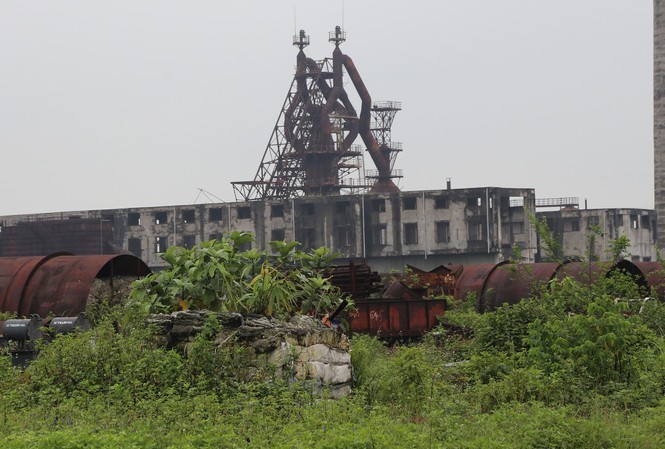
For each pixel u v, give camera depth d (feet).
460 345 96.43
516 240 401.08
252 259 77.77
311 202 402.93
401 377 70.90
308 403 61.98
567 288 98.63
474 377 72.74
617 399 65.46
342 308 81.00
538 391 67.41
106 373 65.77
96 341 68.69
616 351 71.72
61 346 68.59
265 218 410.52
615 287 108.17
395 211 395.34
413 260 393.29
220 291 72.90
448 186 409.49
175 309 74.38
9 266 123.24
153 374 64.49
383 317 116.78
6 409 59.21
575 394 66.59
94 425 53.26
